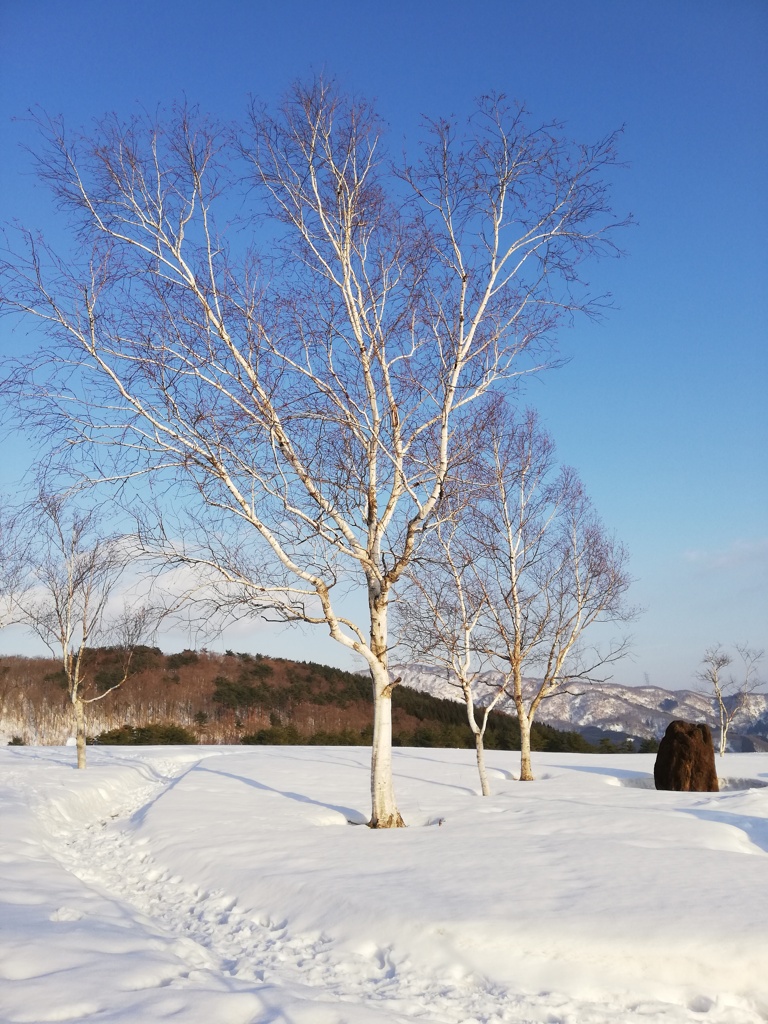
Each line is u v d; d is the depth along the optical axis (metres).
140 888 9.62
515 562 21.36
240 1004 5.23
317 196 12.84
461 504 13.32
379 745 12.78
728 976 6.10
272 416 11.88
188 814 13.38
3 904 7.37
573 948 6.41
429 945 6.66
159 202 12.02
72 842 12.84
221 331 11.93
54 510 11.70
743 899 7.39
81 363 11.44
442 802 15.54
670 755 19.28
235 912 8.20
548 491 21.67
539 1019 5.65
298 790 17.08
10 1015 4.80
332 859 9.55
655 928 6.61
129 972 5.70
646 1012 5.77
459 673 17.30
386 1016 5.25
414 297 12.83
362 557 12.58
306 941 7.18
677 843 10.76
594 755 29.77
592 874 8.44
